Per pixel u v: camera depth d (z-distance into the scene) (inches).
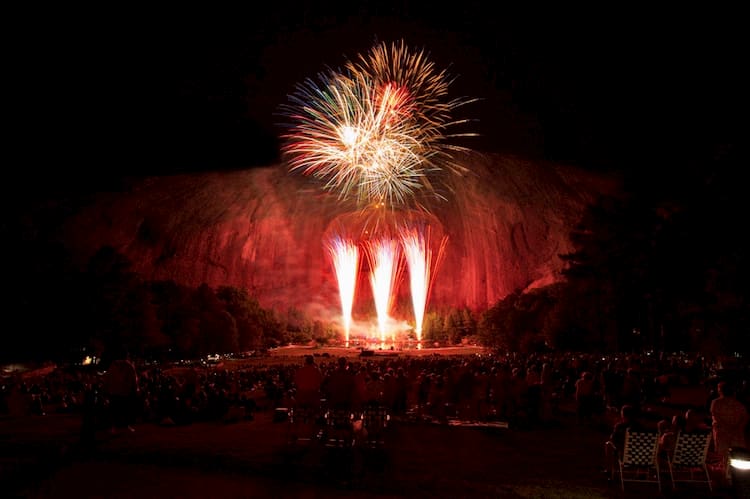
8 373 2106.3
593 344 2490.2
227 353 3326.8
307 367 608.1
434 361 1625.2
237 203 6171.3
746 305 1301.7
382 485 500.1
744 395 796.0
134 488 469.7
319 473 524.7
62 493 456.4
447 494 485.7
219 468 536.7
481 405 904.9
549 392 865.5
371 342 4242.1
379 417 602.2
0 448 592.1
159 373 1409.9
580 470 571.2
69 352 2444.6
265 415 872.9
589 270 2188.7
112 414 679.1
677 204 1668.3
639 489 510.0
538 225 5994.1
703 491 502.6
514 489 504.7
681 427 538.9
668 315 1897.1
